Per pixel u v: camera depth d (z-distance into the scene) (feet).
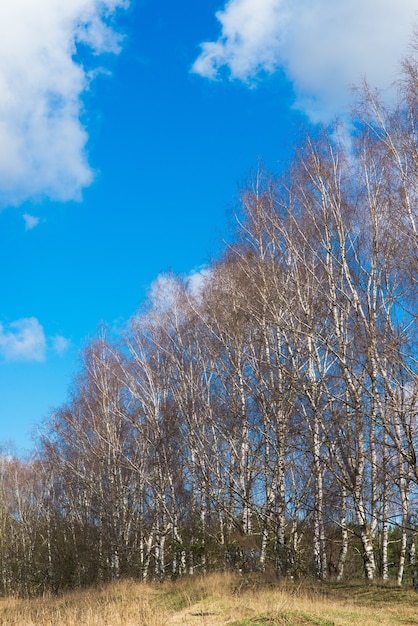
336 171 71.77
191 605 51.83
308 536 78.69
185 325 96.84
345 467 68.23
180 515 96.37
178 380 94.58
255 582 66.13
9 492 166.30
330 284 67.87
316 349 70.23
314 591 59.62
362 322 65.46
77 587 110.52
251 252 80.53
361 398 64.75
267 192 79.30
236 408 82.23
